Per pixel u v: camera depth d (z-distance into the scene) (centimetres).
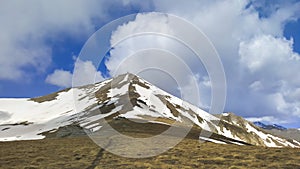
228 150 3438
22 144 4306
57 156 3222
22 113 14750
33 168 2622
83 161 2897
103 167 2600
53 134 7262
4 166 2736
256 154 3095
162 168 2519
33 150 3662
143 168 2536
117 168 2552
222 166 2573
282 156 2908
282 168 2419
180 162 2784
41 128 9544
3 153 3472
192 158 2977
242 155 3075
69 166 2688
